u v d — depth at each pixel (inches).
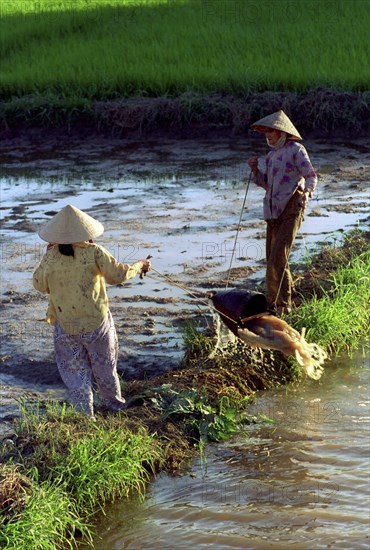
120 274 274.5
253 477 261.6
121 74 830.5
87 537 237.9
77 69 865.5
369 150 700.7
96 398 309.6
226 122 768.9
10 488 237.6
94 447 264.7
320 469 262.8
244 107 761.0
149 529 239.1
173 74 817.5
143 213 546.6
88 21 992.9
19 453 259.3
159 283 417.4
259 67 823.1
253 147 727.7
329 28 900.0
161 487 260.7
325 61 820.6
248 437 286.4
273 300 361.4
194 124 775.1
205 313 378.0
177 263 444.8
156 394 303.0
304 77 786.8
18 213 560.7
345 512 239.0
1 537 221.6
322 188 590.2
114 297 403.2
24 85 836.6
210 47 883.4
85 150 750.5
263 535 231.5
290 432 286.8
